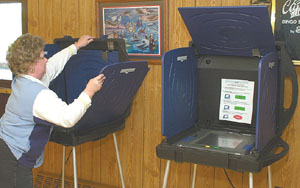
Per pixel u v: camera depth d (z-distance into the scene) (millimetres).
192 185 2441
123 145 2771
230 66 2016
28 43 1802
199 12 1808
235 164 1655
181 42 2445
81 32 2785
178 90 1946
